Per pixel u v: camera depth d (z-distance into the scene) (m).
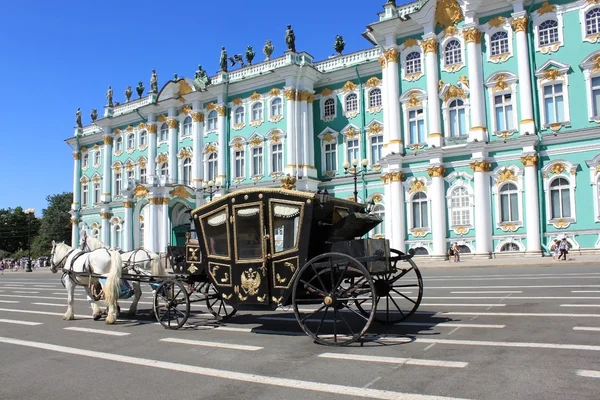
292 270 10.71
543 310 12.57
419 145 36.28
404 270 11.91
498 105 33.97
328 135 43.34
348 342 9.70
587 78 31.47
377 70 41.41
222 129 47.41
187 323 13.50
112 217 56.84
